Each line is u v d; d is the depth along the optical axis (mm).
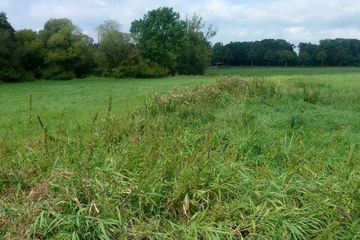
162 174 4137
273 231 3311
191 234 3285
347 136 6531
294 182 4188
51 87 27531
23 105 14125
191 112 8711
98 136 5867
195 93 10586
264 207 3646
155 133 6000
